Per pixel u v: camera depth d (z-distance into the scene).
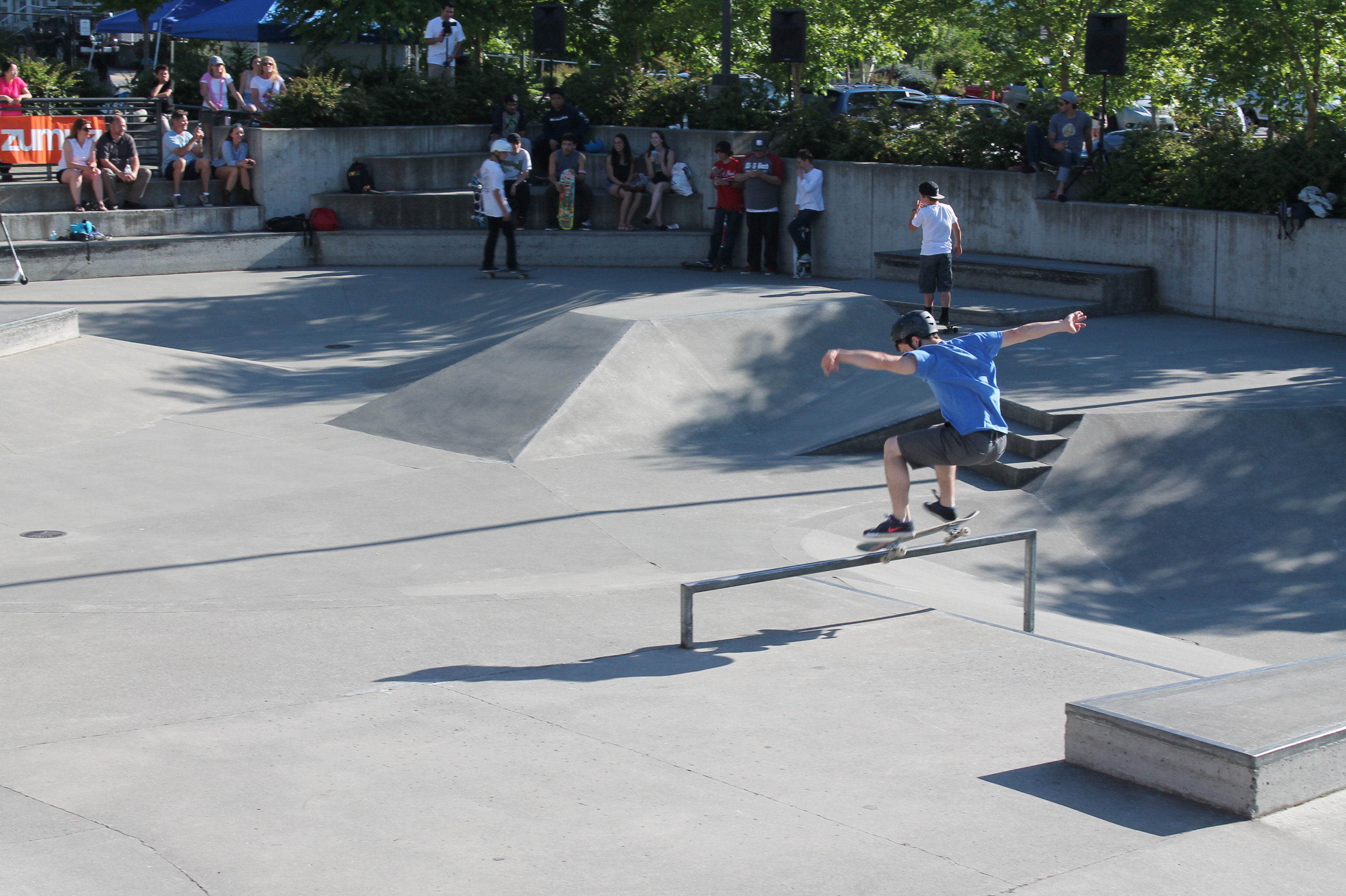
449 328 18.09
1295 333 15.53
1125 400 11.60
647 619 7.00
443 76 24.47
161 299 18.56
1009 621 7.48
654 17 28.66
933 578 8.62
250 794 4.38
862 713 5.39
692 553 8.67
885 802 4.37
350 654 6.22
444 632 6.66
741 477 10.66
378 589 7.74
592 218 22.80
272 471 10.73
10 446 11.27
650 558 8.53
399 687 5.68
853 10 29.05
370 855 3.90
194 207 21.36
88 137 20.33
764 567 8.34
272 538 8.91
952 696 5.66
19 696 5.52
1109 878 3.76
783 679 5.90
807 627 6.89
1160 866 3.84
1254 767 4.15
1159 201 17.66
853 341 13.60
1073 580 9.15
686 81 23.81
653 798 4.39
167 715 5.26
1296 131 18.64
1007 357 13.88
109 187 20.58
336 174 22.59
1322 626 8.38
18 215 19.62
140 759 4.71
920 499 10.27
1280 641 8.12
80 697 5.50
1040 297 17.44
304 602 7.26
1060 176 18.31
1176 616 8.66
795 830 4.12
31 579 7.84
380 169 22.77
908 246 20.14
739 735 5.08
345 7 24.28
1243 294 16.34
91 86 27.31
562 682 5.80
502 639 6.56
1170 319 16.67
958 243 15.13
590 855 3.91
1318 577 9.22
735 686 5.77
